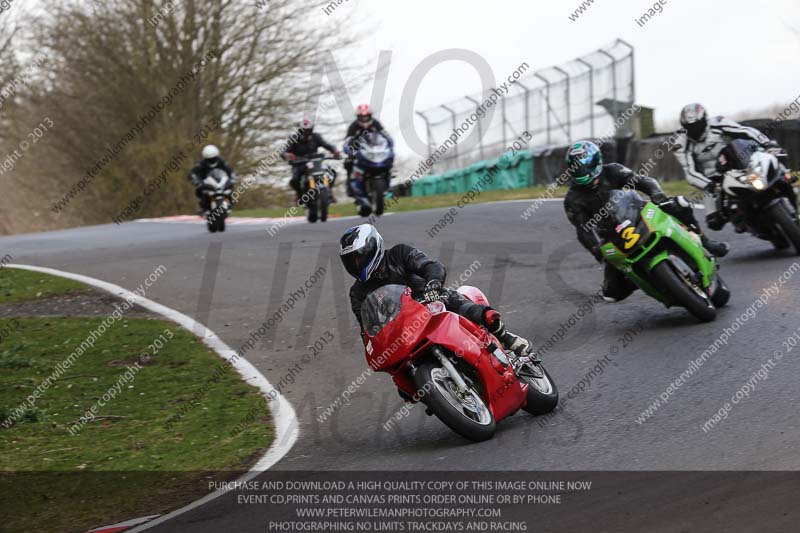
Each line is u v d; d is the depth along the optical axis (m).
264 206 122.06
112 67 116.00
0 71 118.69
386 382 29.61
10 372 35.06
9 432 28.59
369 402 27.80
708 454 18.73
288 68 116.44
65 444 27.06
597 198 31.61
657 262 29.58
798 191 58.91
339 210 85.62
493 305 37.66
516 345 23.02
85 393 31.92
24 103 122.00
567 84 102.12
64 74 118.81
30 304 46.16
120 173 116.94
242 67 116.62
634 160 94.44
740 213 38.03
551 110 104.62
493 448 21.42
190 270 51.09
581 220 31.89
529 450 20.86
